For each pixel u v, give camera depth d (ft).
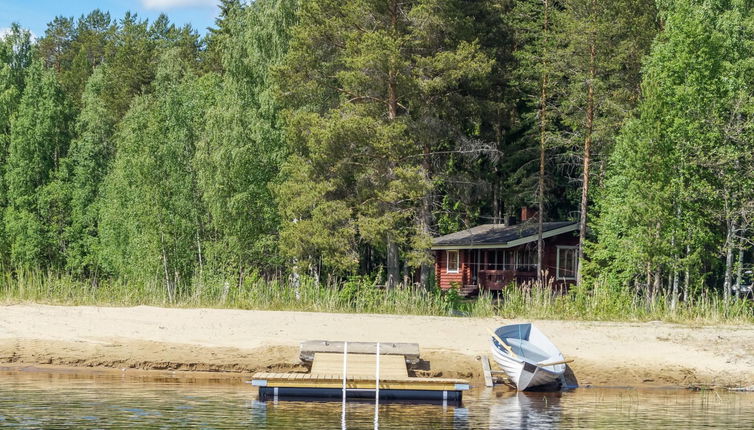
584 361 77.97
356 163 121.49
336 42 127.65
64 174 167.02
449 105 133.90
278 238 131.54
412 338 83.25
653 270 113.70
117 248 147.23
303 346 74.49
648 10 145.18
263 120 131.23
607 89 141.59
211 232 140.15
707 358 79.97
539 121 154.20
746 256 133.28
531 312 96.84
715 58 112.37
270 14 133.69
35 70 176.04
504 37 149.79
